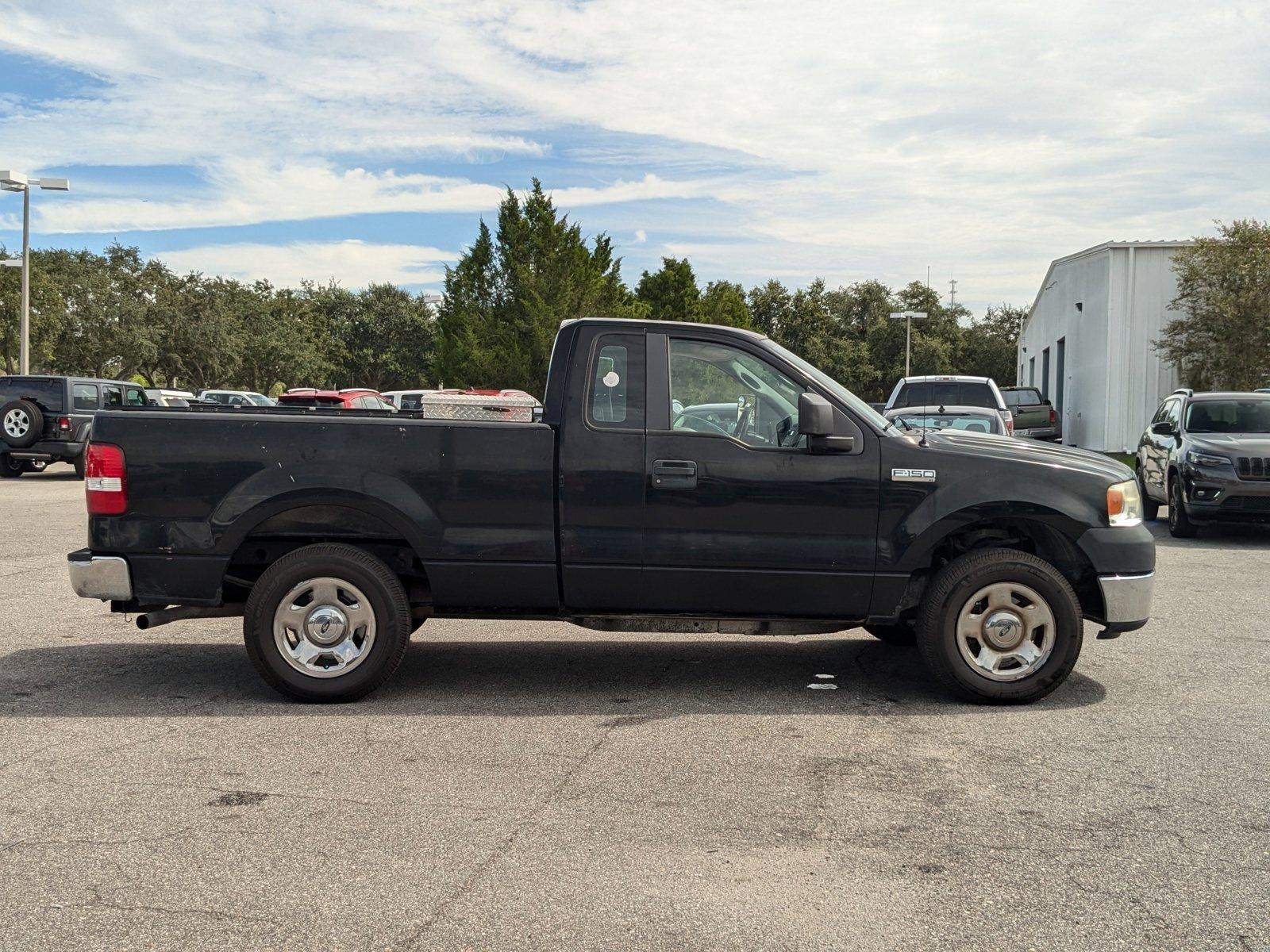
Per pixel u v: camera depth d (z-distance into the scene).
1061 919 3.22
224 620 8.00
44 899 3.31
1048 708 5.61
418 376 77.88
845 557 5.59
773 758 4.75
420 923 3.16
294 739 4.98
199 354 56.91
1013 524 5.89
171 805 4.12
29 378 21.23
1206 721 5.36
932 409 13.98
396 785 4.36
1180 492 13.03
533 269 39.59
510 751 4.82
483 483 5.59
